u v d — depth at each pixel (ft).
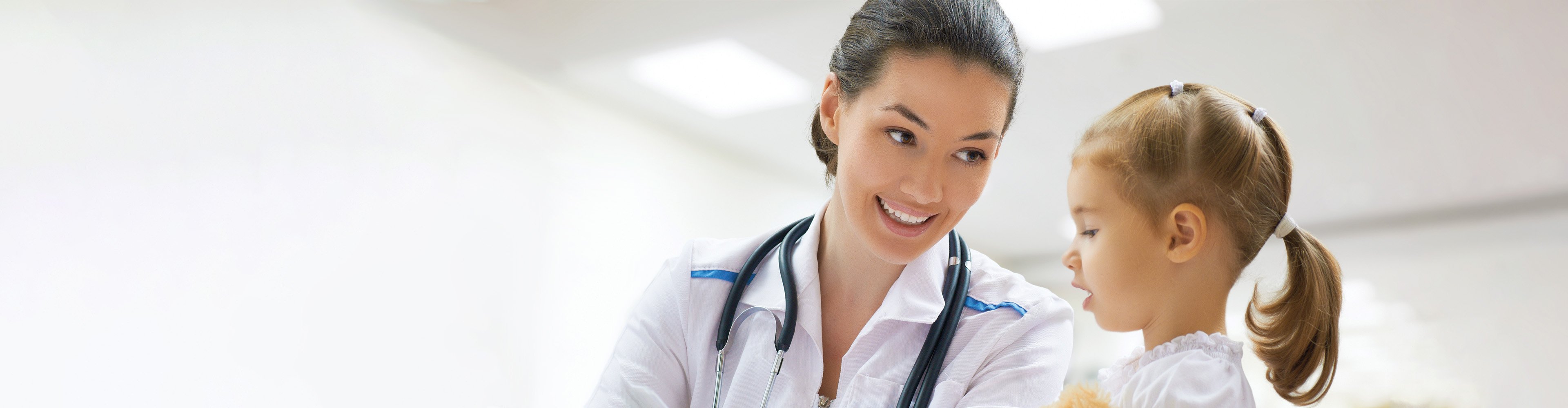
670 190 16.11
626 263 15.12
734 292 3.71
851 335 3.73
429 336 12.07
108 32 9.24
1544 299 19.15
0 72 8.39
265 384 10.19
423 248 12.19
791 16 11.11
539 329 13.57
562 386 13.79
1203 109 2.67
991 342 3.42
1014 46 3.22
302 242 10.78
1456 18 10.61
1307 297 2.79
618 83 14.10
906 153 3.16
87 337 8.75
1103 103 13.53
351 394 11.07
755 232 17.94
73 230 8.77
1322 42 11.30
